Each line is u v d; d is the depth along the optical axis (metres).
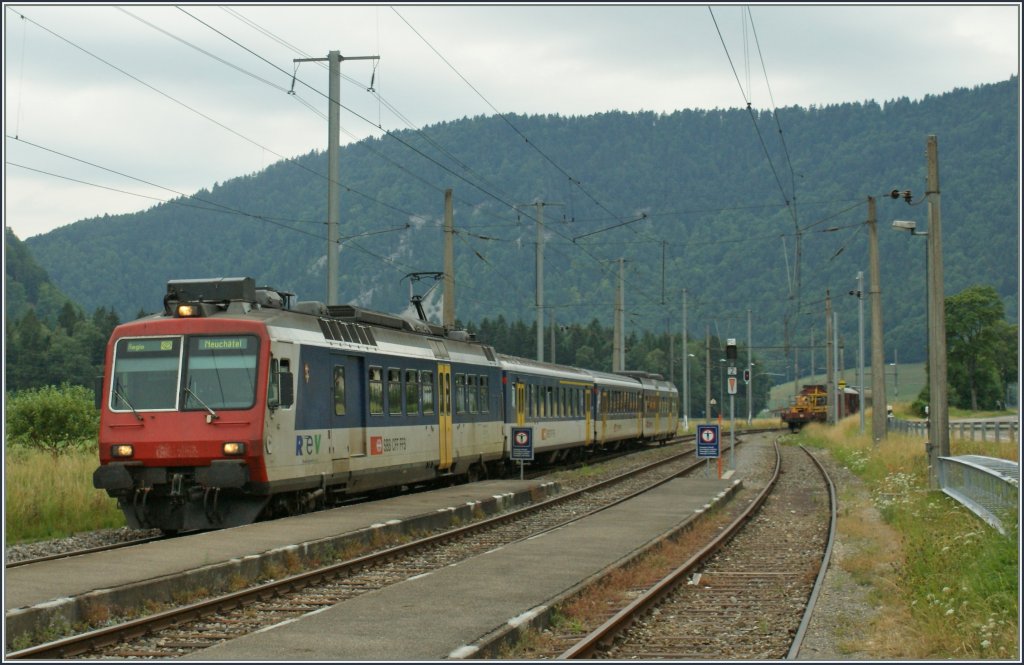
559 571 14.52
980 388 109.75
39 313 181.12
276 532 17.02
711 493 26.94
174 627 11.30
